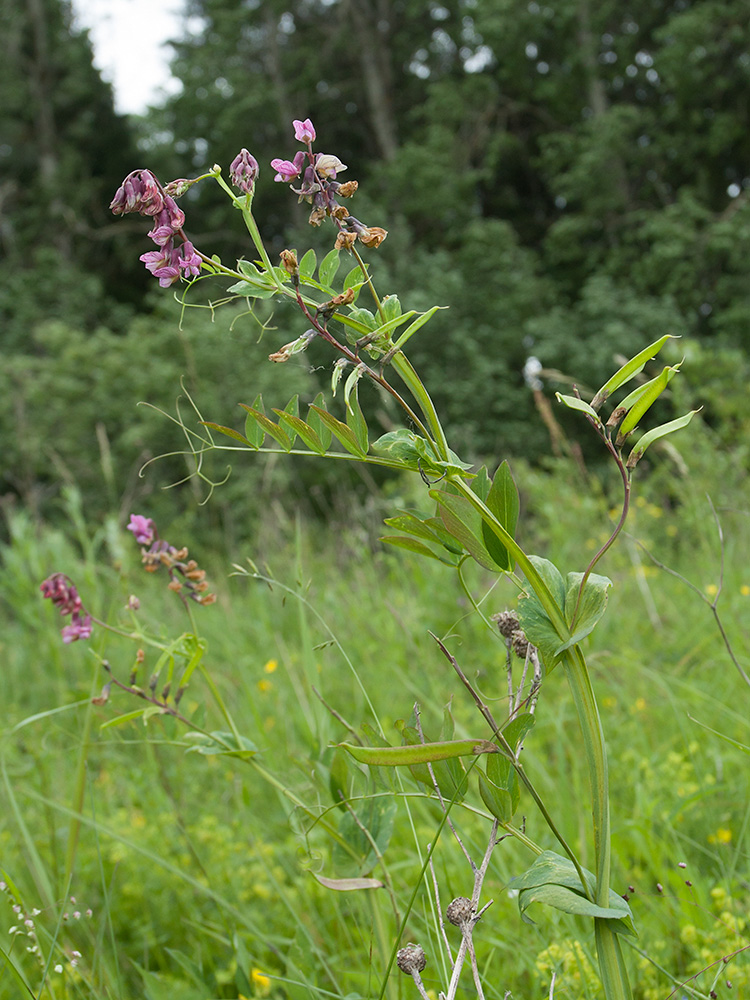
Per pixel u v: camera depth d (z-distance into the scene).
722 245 15.80
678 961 1.66
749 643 3.01
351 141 22.89
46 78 23.17
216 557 7.39
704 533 4.57
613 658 3.10
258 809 2.56
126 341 12.66
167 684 1.55
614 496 5.98
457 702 3.05
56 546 4.25
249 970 1.67
